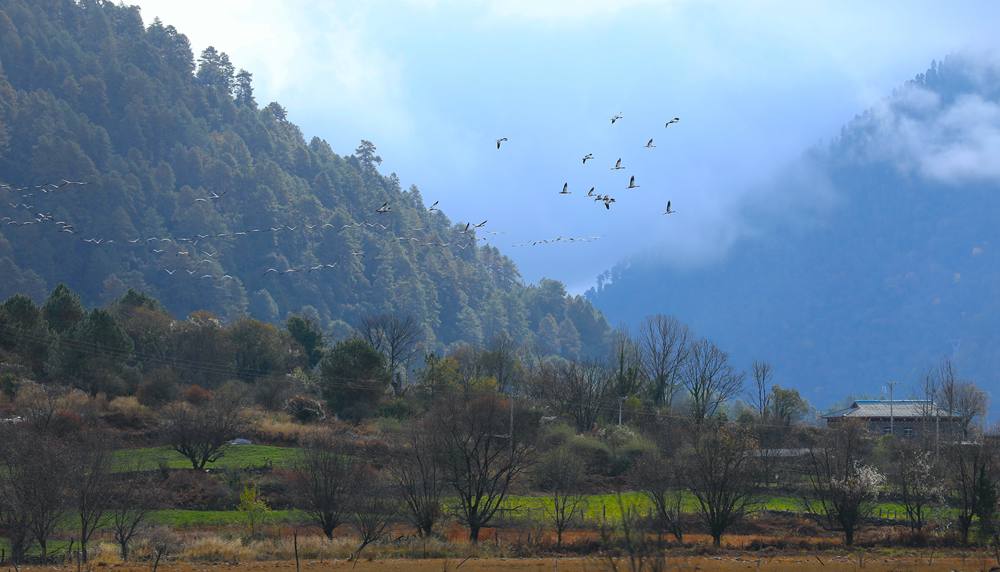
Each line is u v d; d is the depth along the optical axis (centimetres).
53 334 12081
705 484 6606
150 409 10406
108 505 5803
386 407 11888
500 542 6191
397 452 7781
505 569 5047
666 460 7869
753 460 7912
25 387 10188
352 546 5794
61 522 5916
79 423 8531
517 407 10225
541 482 8181
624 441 10131
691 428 10306
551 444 9606
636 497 7962
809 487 8112
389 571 4962
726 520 6519
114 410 10138
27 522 5341
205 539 5731
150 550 5531
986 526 6688
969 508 7325
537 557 5647
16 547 5303
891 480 8262
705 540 6619
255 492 7119
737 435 8462
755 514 7594
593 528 6794
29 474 5372
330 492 6300
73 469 5591
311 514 6419
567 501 7769
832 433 9838
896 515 7831
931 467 7881
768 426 12031
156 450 8969
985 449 7825
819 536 6950
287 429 10081
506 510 7175
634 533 3475
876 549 6322
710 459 6712
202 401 11038
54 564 5134
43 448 5656
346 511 6269
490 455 7644
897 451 9044
